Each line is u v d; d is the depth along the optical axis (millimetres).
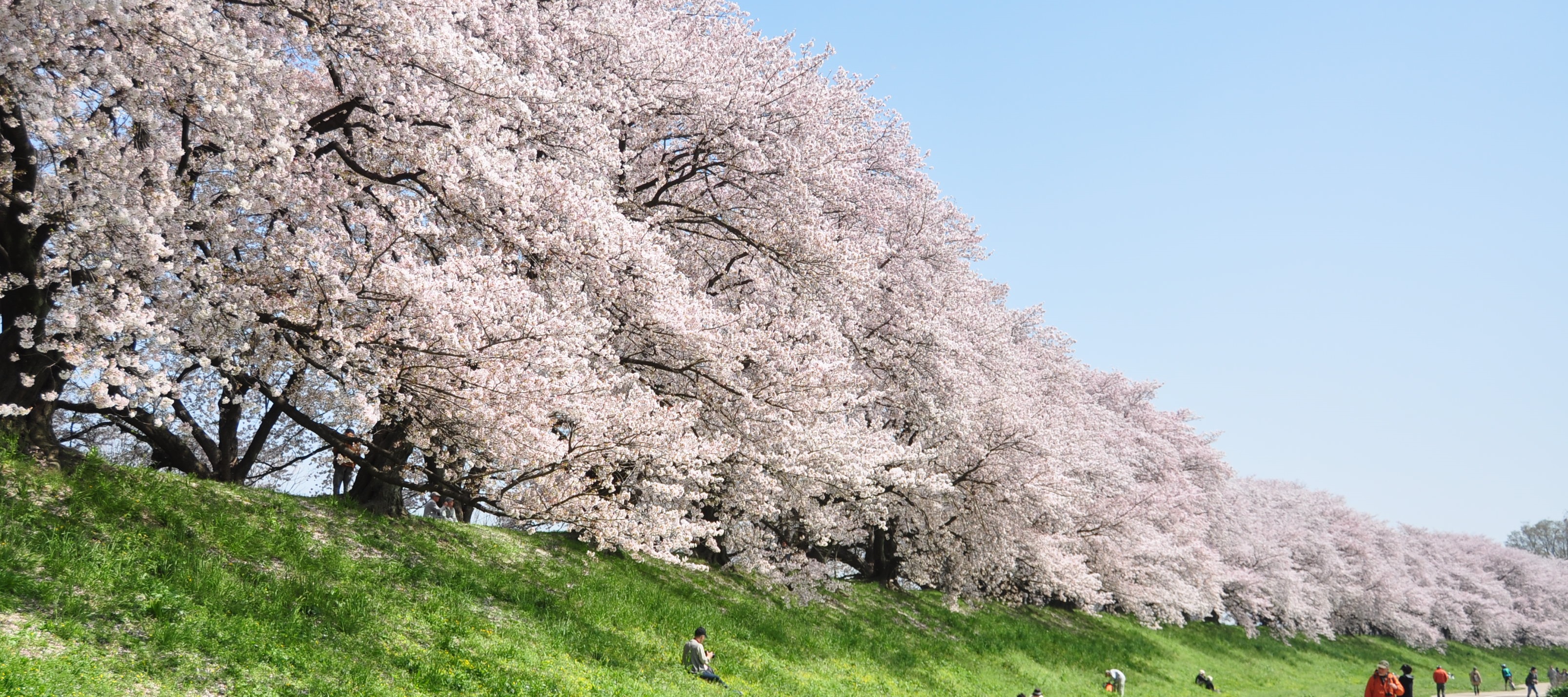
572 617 15484
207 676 8891
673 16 23328
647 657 14945
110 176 9844
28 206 10781
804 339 20375
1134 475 44500
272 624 10367
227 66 10102
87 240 9867
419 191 13758
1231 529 54812
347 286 11672
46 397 10070
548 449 13102
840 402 18953
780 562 22922
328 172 13008
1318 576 62312
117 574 9969
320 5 11477
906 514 27891
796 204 20031
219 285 10891
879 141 29016
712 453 16062
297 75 12477
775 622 20703
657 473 16094
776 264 19688
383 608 12258
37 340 11516
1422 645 70438
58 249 9688
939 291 27969
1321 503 77250
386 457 16359
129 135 12289
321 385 13430
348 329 11766
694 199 20859
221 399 15109
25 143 10828
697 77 19609
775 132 21375
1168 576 37875
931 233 29188
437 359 12180
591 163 15406
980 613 32812
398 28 11656
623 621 16562
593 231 13742
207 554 11430
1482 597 83375
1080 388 42500
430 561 15188
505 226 13109
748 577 24938
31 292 11375
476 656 11844
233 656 9383
